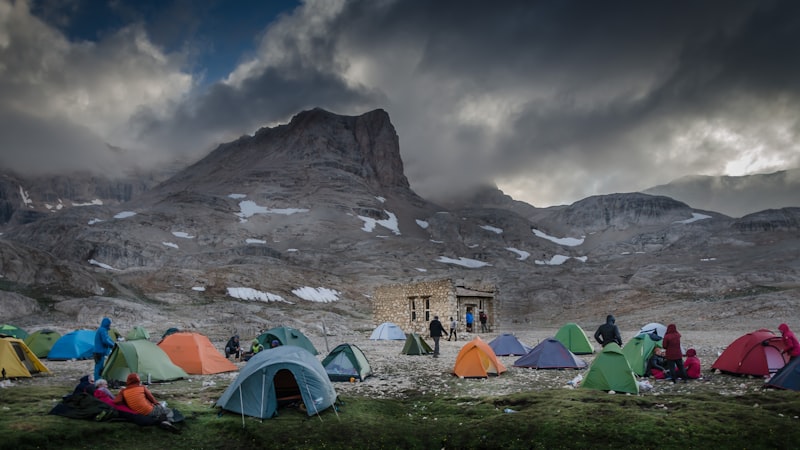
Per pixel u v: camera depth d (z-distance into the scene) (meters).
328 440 13.88
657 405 16.38
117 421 13.98
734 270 113.62
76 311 55.94
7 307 53.09
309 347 31.56
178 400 17.33
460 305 50.94
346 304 98.31
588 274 135.38
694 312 70.12
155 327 52.62
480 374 22.73
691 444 12.88
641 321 71.81
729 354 22.31
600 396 17.34
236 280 90.62
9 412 14.36
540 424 14.38
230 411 15.63
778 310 62.78
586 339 31.75
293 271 109.88
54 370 24.47
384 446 13.70
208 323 58.97
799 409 14.79
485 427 14.51
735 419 14.11
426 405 17.92
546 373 23.75
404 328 52.06
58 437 12.46
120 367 20.19
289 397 16.83
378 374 24.34
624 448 12.91
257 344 28.09
